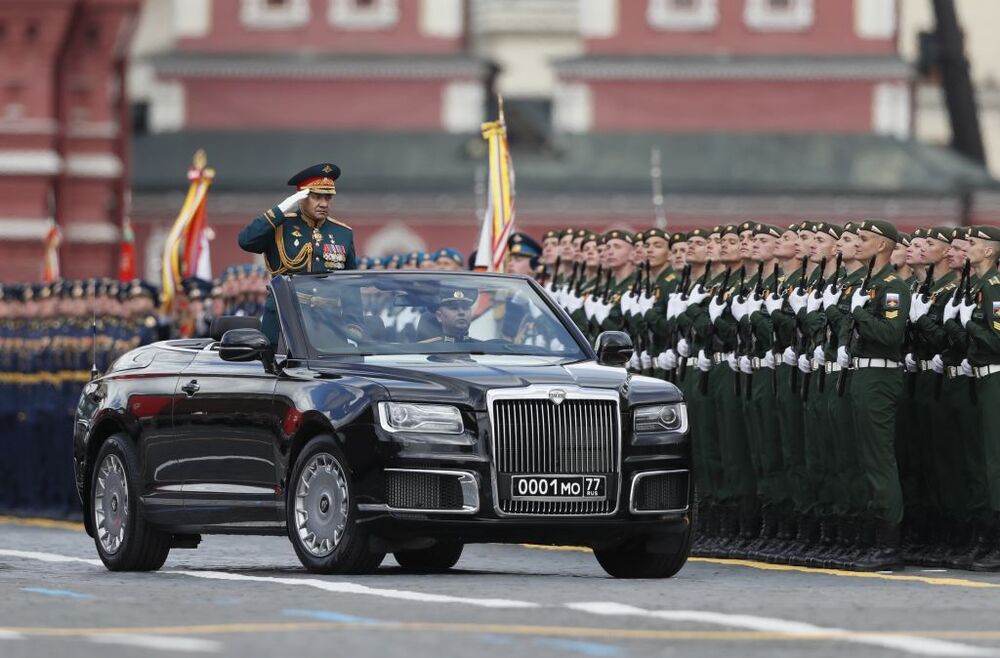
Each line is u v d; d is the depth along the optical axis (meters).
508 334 48.56
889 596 41.84
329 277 49.03
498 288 49.44
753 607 39.00
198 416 48.44
